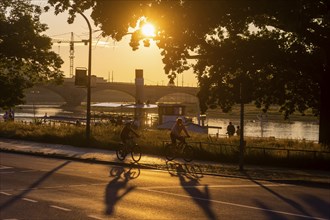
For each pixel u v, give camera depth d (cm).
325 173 2022
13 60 5641
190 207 1227
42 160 2445
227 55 3023
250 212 1173
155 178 1814
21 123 4797
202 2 2717
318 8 2675
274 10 2597
